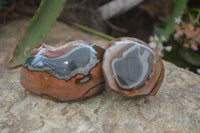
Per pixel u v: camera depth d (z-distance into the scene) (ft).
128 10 1.82
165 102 1.00
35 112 0.96
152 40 1.31
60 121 0.94
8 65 1.18
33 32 1.18
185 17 1.43
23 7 1.61
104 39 1.45
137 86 0.92
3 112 0.96
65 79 0.93
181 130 0.91
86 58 0.94
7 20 1.52
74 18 1.66
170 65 1.22
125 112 0.96
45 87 0.95
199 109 0.98
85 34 1.48
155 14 1.80
